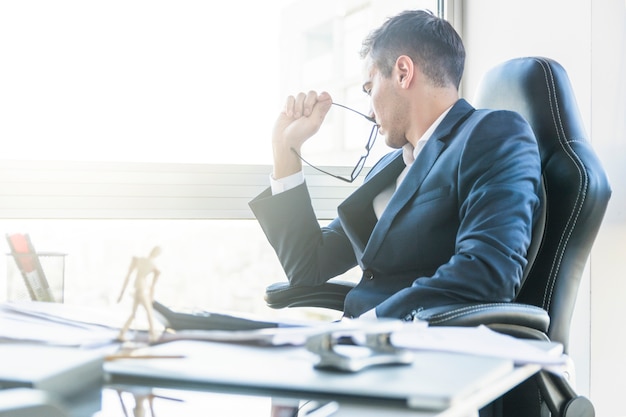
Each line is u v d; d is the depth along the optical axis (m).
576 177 1.49
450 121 1.64
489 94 1.78
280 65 2.29
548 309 1.48
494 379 0.65
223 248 2.27
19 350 0.72
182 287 2.21
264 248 2.33
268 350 0.78
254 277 2.33
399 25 1.75
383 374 0.64
